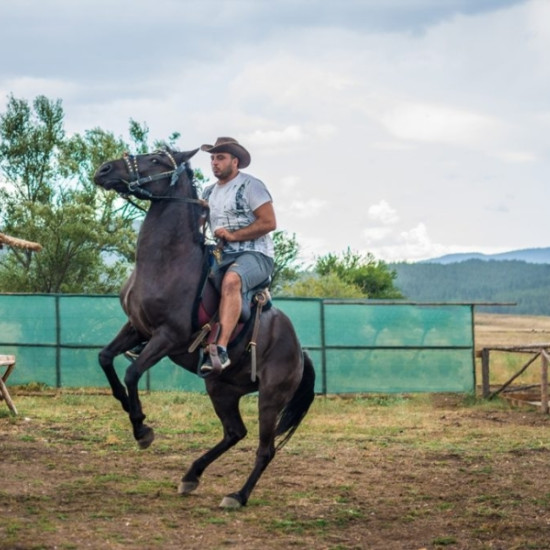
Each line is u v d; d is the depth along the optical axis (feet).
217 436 38.01
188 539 21.34
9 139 107.04
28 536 20.65
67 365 56.34
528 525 23.45
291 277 118.73
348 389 56.49
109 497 25.35
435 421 45.37
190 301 24.25
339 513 24.38
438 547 21.42
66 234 100.78
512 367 71.51
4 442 34.47
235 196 25.36
